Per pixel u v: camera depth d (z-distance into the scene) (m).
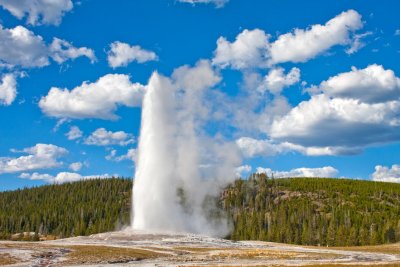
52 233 180.25
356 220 161.62
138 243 84.75
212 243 92.19
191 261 61.62
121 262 59.00
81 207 197.12
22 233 163.88
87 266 53.03
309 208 181.38
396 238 133.25
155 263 57.94
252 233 149.62
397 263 57.97
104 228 163.12
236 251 76.56
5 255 56.59
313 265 53.50
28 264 52.41
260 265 54.16
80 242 84.31
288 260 64.19
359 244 134.00
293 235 143.12
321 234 141.75
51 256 59.91
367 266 51.97
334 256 72.00
